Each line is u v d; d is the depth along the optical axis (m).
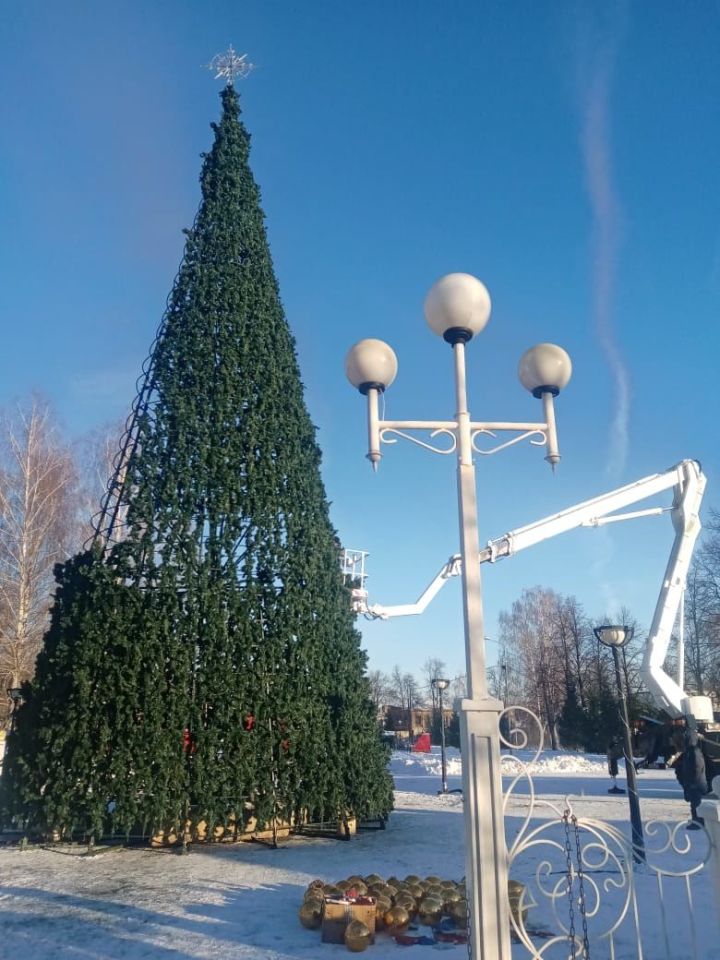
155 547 9.28
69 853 8.48
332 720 9.78
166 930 5.73
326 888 6.09
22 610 22.14
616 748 15.37
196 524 9.46
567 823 4.21
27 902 6.55
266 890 6.91
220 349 10.38
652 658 9.31
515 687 46.41
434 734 46.78
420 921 5.71
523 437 4.96
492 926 3.69
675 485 9.83
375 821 10.76
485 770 3.90
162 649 8.80
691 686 36.50
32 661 22.80
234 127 12.20
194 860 8.17
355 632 10.66
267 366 10.67
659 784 17.75
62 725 8.57
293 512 10.14
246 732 8.91
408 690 77.75
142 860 8.17
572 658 41.28
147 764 8.42
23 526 22.88
